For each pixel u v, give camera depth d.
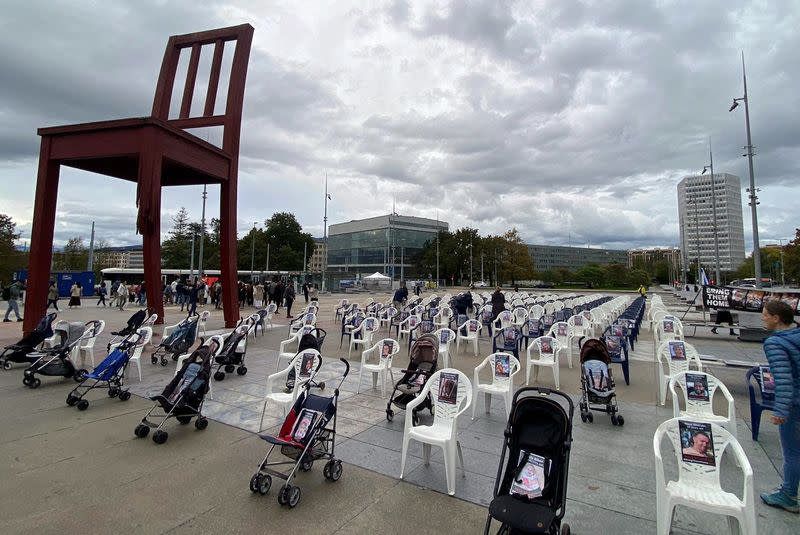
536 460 3.17
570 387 7.98
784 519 3.56
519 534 2.90
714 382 5.19
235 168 16.62
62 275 37.38
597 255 161.00
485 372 9.23
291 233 82.69
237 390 7.54
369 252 106.12
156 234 13.02
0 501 3.76
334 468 4.26
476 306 22.39
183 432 5.49
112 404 6.63
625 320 12.19
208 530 3.38
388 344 7.46
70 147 12.73
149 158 12.35
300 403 4.41
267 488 3.96
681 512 3.70
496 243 88.69
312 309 15.82
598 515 3.64
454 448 4.07
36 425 5.66
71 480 4.16
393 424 5.90
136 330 8.42
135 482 4.14
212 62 16.91
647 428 5.77
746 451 5.00
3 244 43.69
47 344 9.88
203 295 29.19
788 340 3.63
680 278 101.19
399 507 3.76
